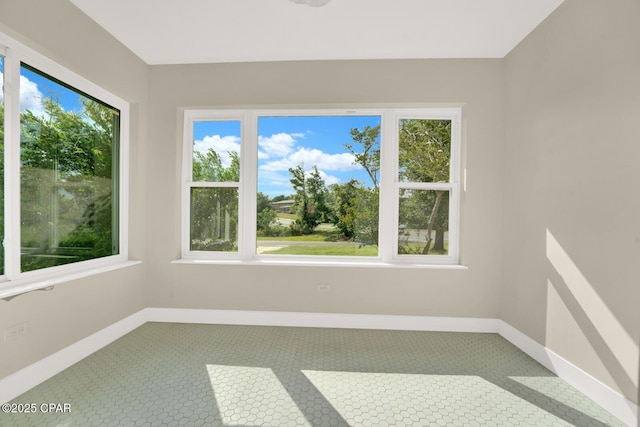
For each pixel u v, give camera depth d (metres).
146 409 1.69
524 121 2.49
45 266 2.10
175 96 2.99
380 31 2.44
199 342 2.54
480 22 2.31
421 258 3.01
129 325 2.76
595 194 1.82
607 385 1.73
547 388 1.94
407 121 3.04
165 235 3.00
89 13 2.25
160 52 2.79
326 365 2.19
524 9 2.16
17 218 1.89
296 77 2.91
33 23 1.86
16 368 1.79
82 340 2.25
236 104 2.96
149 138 3.00
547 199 2.22
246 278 2.96
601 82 1.78
